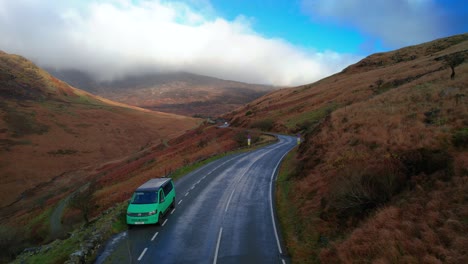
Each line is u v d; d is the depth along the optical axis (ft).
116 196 113.80
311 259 37.50
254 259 38.22
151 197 50.75
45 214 132.36
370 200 42.09
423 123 59.88
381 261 29.22
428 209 33.99
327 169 65.62
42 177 247.09
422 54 360.89
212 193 73.36
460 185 34.68
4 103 457.68
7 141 323.57
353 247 33.94
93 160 329.93
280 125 238.89
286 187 74.08
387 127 67.46
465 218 30.07
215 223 51.78
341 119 94.79
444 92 75.00
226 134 235.40
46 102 570.05
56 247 45.98
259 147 158.71
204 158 128.16
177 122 622.95
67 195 158.40
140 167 177.27
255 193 72.38
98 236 43.34
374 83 239.09
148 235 46.21
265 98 574.97
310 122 213.87
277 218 54.39
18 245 89.45
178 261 37.58
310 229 45.62
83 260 37.06
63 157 314.76
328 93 295.07
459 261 25.58
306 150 96.53
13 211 173.88
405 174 42.63
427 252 28.27
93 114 533.14
